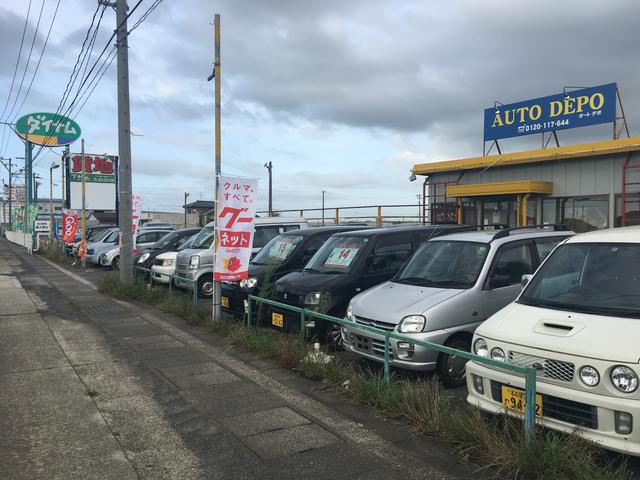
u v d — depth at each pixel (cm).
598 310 408
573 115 1407
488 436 388
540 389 376
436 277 644
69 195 3322
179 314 1009
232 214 848
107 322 962
